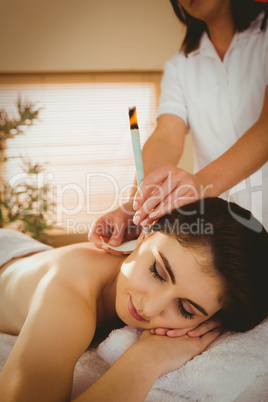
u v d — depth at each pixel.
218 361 0.71
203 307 0.78
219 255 0.74
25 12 3.43
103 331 1.02
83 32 3.53
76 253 0.96
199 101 1.41
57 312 0.74
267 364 0.72
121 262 1.00
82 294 0.85
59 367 0.66
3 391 0.60
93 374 0.79
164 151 1.27
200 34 1.40
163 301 0.77
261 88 1.29
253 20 1.29
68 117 3.65
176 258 0.75
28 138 3.58
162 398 0.69
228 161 0.92
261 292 0.79
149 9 3.60
